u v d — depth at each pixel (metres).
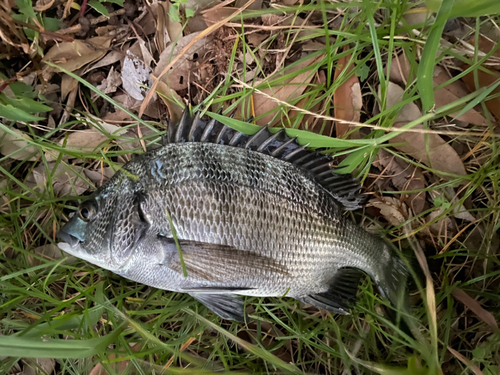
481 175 0.30
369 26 0.29
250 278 0.27
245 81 0.32
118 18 0.32
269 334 0.33
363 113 0.32
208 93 0.32
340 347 0.29
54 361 0.32
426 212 0.31
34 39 0.28
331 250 0.29
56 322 0.26
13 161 0.32
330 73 0.29
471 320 0.32
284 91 0.31
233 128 0.28
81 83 0.32
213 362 0.30
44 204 0.31
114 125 0.32
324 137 0.28
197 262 0.26
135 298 0.31
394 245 0.31
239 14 0.30
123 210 0.26
